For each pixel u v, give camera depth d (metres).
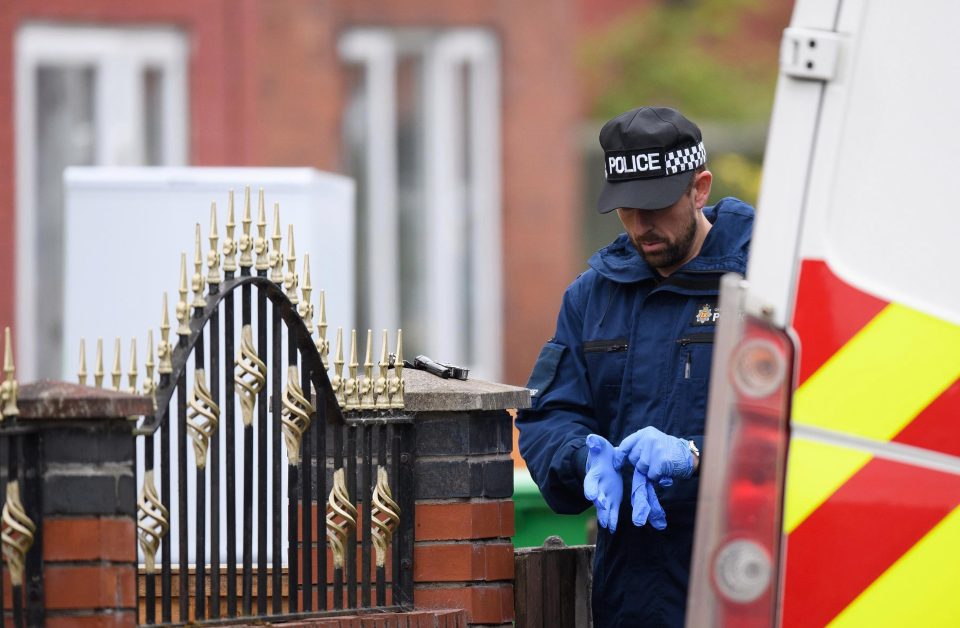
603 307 16.84
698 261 16.25
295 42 52.00
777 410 12.10
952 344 12.04
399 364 15.59
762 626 12.05
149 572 13.98
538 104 56.72
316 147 52.31
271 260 14.78
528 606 16.94
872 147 12.19
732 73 84.62
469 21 55.56
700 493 12.26
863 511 12.02
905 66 12.20
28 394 12.88
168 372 14.02
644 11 84.62
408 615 14.97
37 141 48.69
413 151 55.53
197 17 50.50
